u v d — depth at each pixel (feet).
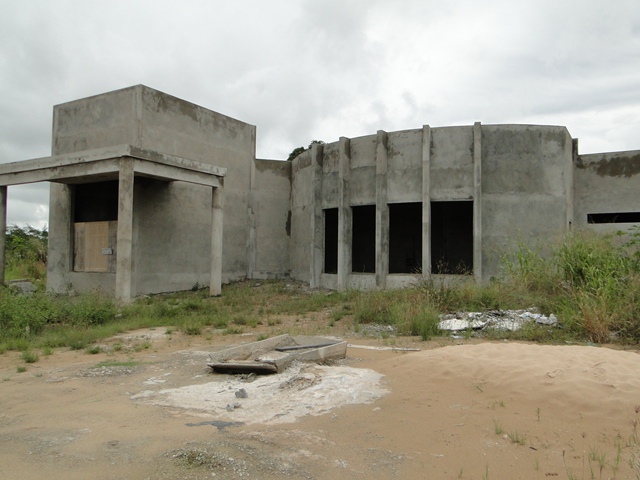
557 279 41.01
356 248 79.51
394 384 20.02
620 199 62.39
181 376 22.94
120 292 46.39
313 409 17.61
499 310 37.42
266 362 22.94
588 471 13.12
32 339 32.89
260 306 49.85
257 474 12.71
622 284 34.55
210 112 67.15
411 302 38.70
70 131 61.31
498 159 54.65
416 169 57.47
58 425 16.57
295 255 75.05
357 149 62.39
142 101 55.93
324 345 26.37
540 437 15.10
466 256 73.05
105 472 12.91
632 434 14.94
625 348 27.40
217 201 57.77
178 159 51.85
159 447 14.37
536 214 54.13
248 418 16.90
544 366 19.54
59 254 61.72
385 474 12.96
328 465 13.34
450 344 29.17
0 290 46.44
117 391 20.66
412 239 76.33
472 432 15.52
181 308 45.19
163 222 59.36
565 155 54.70
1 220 57.31
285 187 78.18
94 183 59.57
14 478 12.70
